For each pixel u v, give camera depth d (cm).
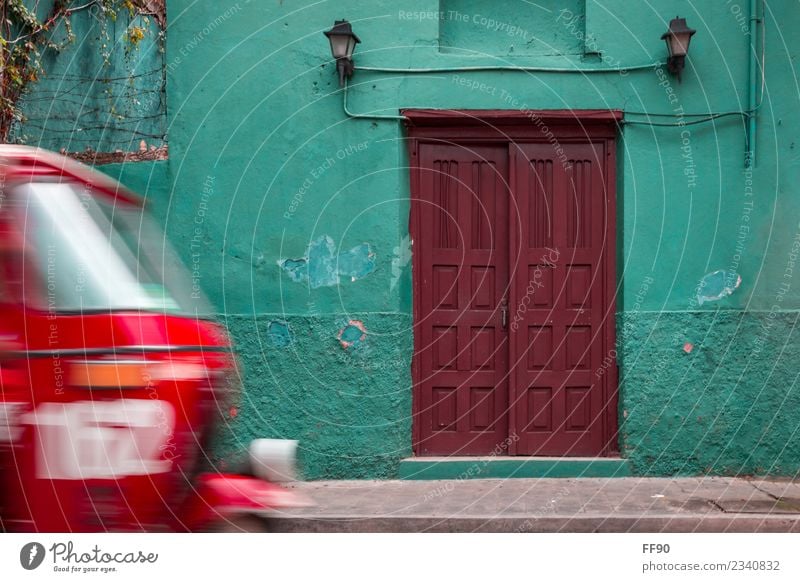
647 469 602
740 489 559
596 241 626
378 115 619
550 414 625
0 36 569
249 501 329
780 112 604
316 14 627
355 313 615
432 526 478
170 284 372
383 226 617
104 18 677
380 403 610
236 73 630
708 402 602
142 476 297
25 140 639
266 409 611
